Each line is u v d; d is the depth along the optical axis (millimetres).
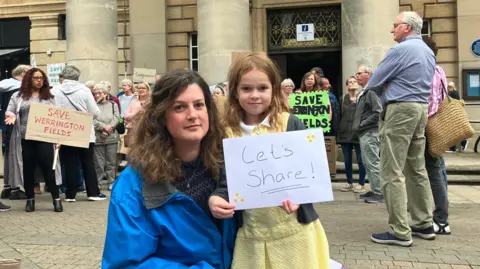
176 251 1944
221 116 2191
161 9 14641
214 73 10344
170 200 1920
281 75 2574
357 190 7930
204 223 1996
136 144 1983
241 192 1988
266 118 2277
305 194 1983
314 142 2010
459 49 13211
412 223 5246
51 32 15922
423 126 4594
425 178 4770
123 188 1926
